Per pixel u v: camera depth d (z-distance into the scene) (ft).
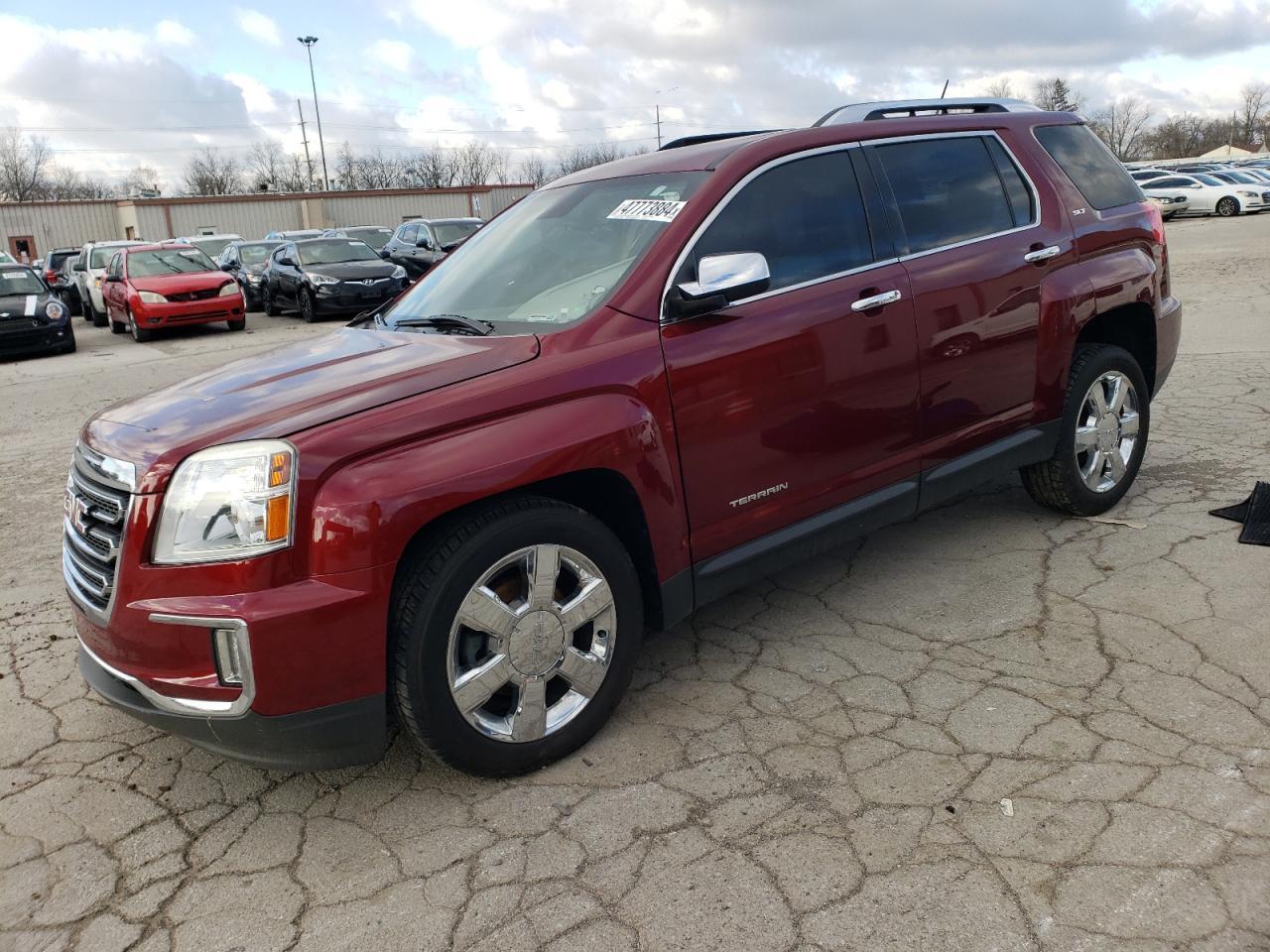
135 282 53.88
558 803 9.11
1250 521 14.30
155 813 9.45
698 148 12.26
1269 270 47.14
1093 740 9.35
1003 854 7.88
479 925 7.59
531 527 9.09
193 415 9.18
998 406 13.24
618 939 7.32
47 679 12.35
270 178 272.10
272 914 7.90
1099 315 14.56
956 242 12.77
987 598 12.75
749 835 8.39
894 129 12.73
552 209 12.74
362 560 8.25
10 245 141.38
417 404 8.79
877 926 7.22
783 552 11.23
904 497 12.31
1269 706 9.66
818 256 11.48
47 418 31.17
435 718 8.79
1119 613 11.94
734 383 10.43
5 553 17.48
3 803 9.73
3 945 7.76
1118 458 15.16
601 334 9.90
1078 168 14.78
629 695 11.07
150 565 8.32
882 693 10.60
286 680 8.16
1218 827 7.97
